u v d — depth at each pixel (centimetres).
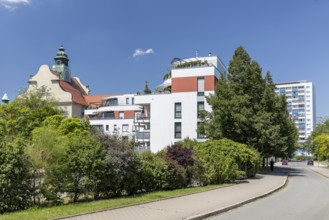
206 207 1257
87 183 1274
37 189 1147
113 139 1442
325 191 2142
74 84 10081
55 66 9512
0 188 1013
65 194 1310
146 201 1305
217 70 5116
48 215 947
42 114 4534
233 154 2652
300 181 3025
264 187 2172
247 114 3412
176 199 1430
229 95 3569
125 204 1207
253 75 3625
